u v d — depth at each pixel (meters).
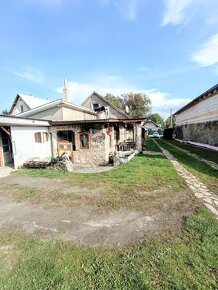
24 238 3.38
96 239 3.29
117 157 9.98
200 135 19.31
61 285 2.30
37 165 9.60
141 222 3.87
